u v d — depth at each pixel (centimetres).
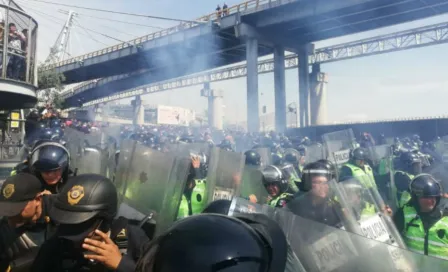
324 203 280
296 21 4200
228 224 144
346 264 209
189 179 489
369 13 4028
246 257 133
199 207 493
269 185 534
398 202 553
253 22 4366
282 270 150
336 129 3256
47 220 311
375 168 802
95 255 256
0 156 1075
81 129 1599
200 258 131
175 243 137
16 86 1017
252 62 4344
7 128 1216
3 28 979
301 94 5262
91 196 260
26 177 316
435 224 413
